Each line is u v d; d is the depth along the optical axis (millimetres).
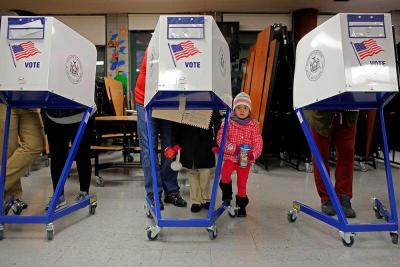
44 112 2219
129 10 6934
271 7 6770
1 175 1801
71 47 1787
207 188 2211
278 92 4184
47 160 4203
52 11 6902
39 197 2576
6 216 1688
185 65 1536
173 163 1993
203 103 1770
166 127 2262
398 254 1501
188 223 1676
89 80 1993
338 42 1496
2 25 1580
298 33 6895
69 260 1443
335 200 1659
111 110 4488
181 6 6734
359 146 3963
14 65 1568
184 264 1408
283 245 1615
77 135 1927
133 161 4426
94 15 7133
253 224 1937
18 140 2010
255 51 4629
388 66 1476
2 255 1492
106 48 7191
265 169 3934
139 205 2363
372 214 2104
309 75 1742
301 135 3820
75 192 2799
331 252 1527
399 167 4059
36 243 1638
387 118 4242
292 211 1968
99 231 1812
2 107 1970
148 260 1446
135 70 7336
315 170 2068
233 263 1417
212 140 2131
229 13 7066
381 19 1500
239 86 6430
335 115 1981
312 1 6422
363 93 1523
